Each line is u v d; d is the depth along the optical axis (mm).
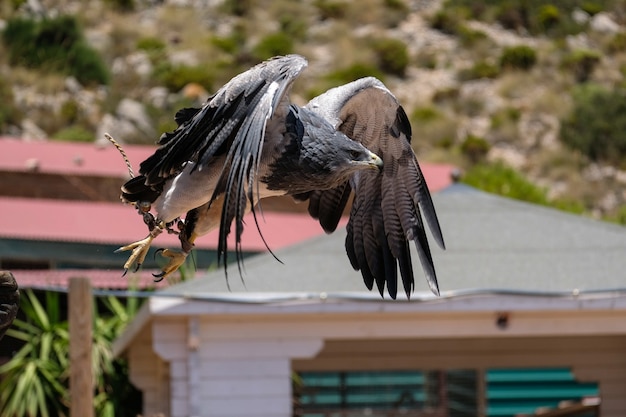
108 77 51125
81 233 20203
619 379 15516
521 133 51344
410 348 15797
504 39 61875
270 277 13805
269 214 22484
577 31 62844
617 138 49875
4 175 23438
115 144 6137
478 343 15812
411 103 54750
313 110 6668
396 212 7297
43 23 51781
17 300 6137
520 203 15641
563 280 13602
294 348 13406
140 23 59469
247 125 5637
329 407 18281
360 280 13562
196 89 49969
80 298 12875
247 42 59094
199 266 19625
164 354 13406
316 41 59969
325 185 6109
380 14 62656
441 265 13969
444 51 59875
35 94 48281
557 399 21656
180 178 5996
